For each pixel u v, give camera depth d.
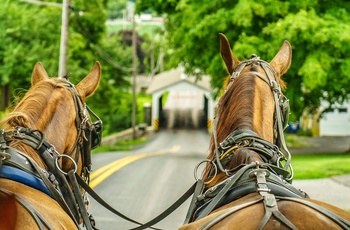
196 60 30.95
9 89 40.22
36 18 38.09
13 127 4.97
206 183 5.02
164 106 78.25
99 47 51.12
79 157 5.80
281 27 24.98
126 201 14.27
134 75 51.16
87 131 5.78
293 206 3.87
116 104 56.22
